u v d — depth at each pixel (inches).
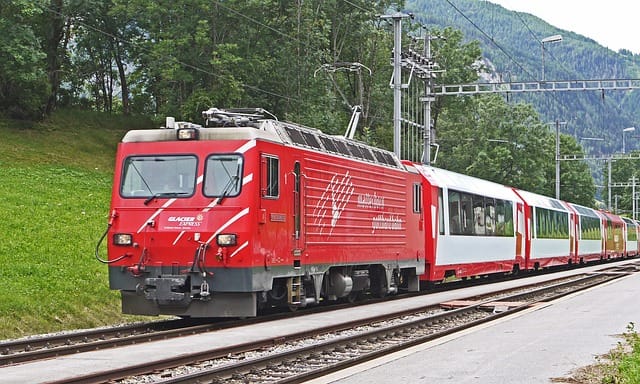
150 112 2440.9
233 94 2016.5
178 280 676.1
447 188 1172.5
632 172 5369.1
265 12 2160.4
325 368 454.6
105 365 495.8
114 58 2425.0
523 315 775.7
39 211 1236.5
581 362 488.1
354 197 876.0
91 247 1063.0
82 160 1818.4
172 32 2039.9
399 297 1038.4
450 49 2864.2
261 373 468.1
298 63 2096.5
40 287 826.8
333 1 2316.7
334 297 855.7
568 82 1519.4
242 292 676.7
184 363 495.2
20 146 1798.7
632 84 1525.6
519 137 3041.3
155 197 692.1
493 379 432.5
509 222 1469.0
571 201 4124.0
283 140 738.2
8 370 481.4
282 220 724.7
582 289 1120.8
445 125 3090.6
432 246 1112.2
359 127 2367.1
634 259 2866.6
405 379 432.8
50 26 2165.4
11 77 1913.1
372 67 2413.9
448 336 621.3
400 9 2449.6
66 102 2322.8
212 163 687.7
